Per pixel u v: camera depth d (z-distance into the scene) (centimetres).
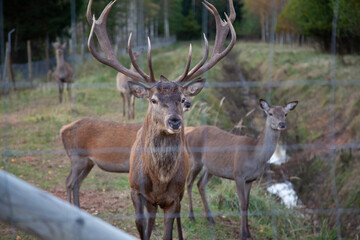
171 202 887
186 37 7431
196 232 1158
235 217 1320
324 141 2417
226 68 4478
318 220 1669
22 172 1378
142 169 862
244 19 6331
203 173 1362
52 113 2120
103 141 1173
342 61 3247
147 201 900
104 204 1209
